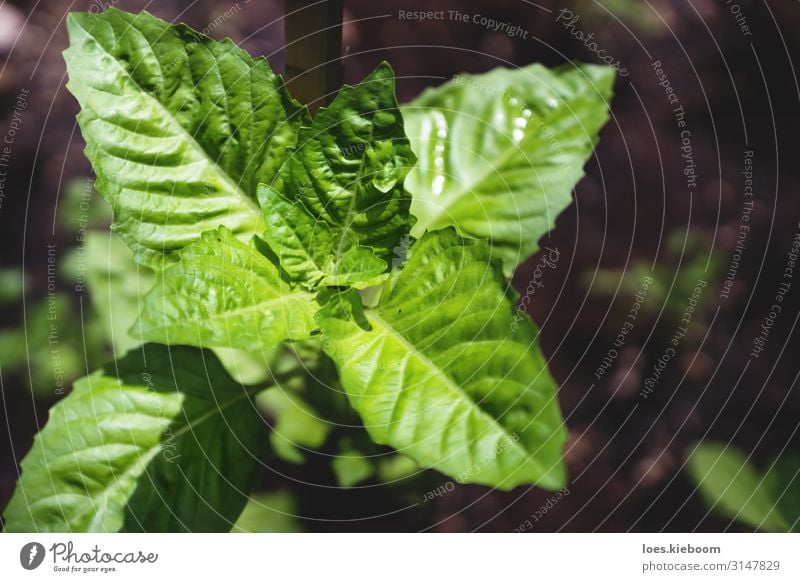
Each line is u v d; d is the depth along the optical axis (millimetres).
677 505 840
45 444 592
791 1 1064
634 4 1036
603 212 979
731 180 997
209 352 617
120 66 578
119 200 576
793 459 787
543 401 552
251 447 609
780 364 925
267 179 592
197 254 559
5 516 583
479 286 569
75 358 801
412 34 986
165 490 596
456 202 616
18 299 839
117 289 730
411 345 568
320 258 584
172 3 945
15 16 1007
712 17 1057
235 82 583
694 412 894
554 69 632
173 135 583
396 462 678
